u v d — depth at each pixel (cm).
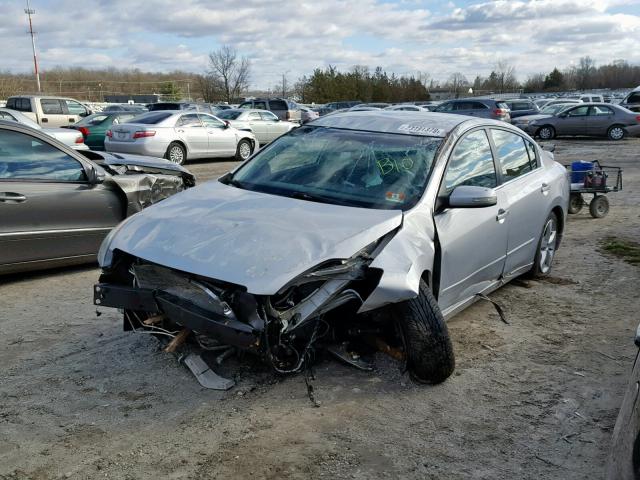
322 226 373
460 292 457
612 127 2503
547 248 627
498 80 8762
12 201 562
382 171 442
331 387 385
